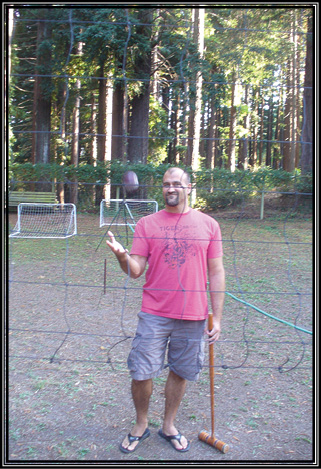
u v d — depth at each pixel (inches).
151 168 255.3
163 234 89.6
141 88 438.9
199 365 91.0
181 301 88.3
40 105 427.8
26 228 356.5
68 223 361.7
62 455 89.5
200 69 272.8
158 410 109.5
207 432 99.4
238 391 118.8
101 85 506.6
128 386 121.1
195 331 90.2
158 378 127.8
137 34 364.5
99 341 152.5
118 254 86.4
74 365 132.9
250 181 276.4
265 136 1062.4
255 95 799.7
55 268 261.4
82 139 675.4
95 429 100.3
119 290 222.1
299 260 274.5
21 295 207.8
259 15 266.1
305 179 305.7
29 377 124.5
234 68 385.1
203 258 90.4
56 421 103.0
